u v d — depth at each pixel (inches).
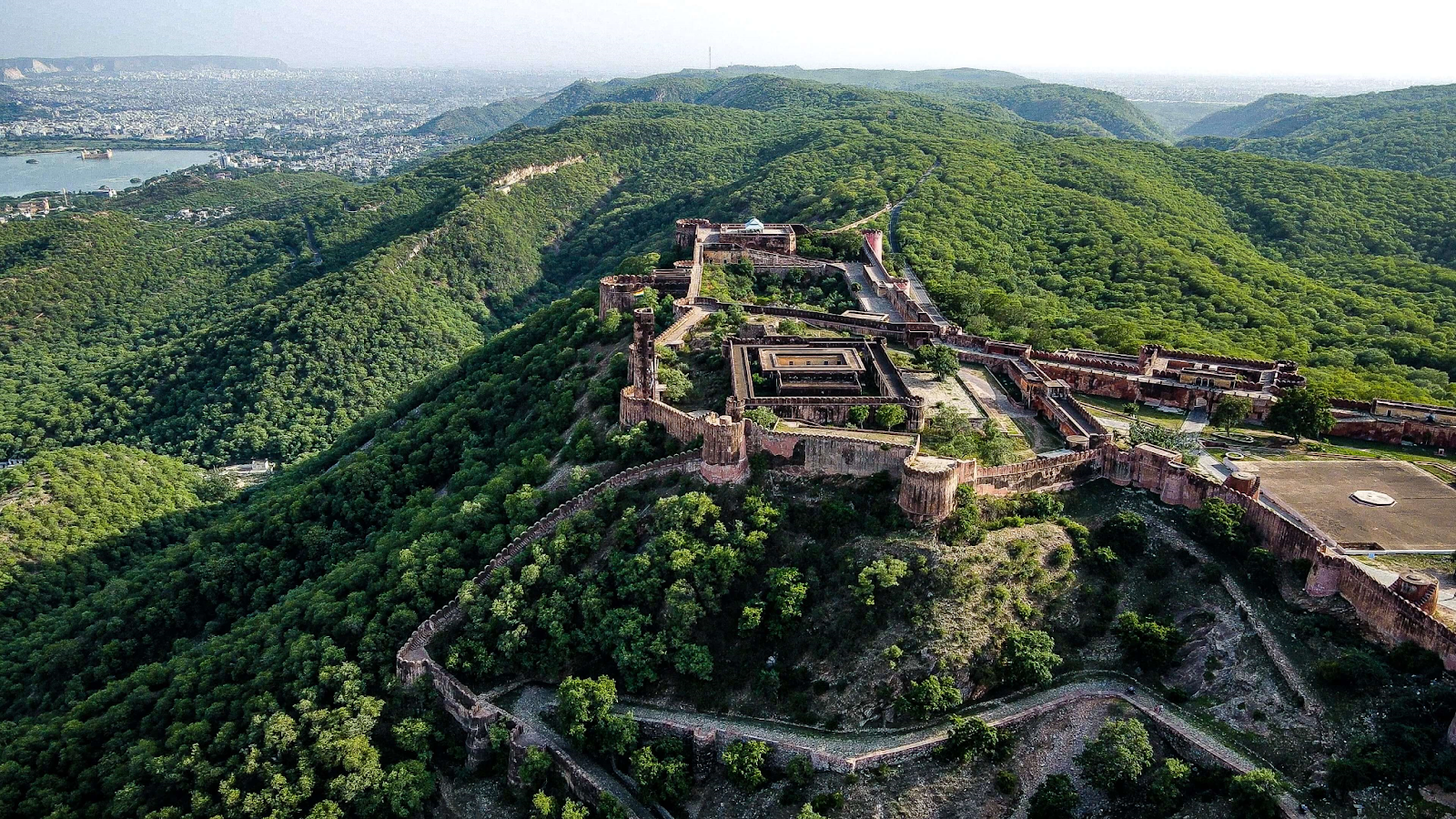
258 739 4490.7
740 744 3895.2
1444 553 3949.3
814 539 4532.5
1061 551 4254.4
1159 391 5866.1
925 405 5467.5
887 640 4055.1
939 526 4328.3
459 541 5251.0
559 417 6225.4
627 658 4303.6
